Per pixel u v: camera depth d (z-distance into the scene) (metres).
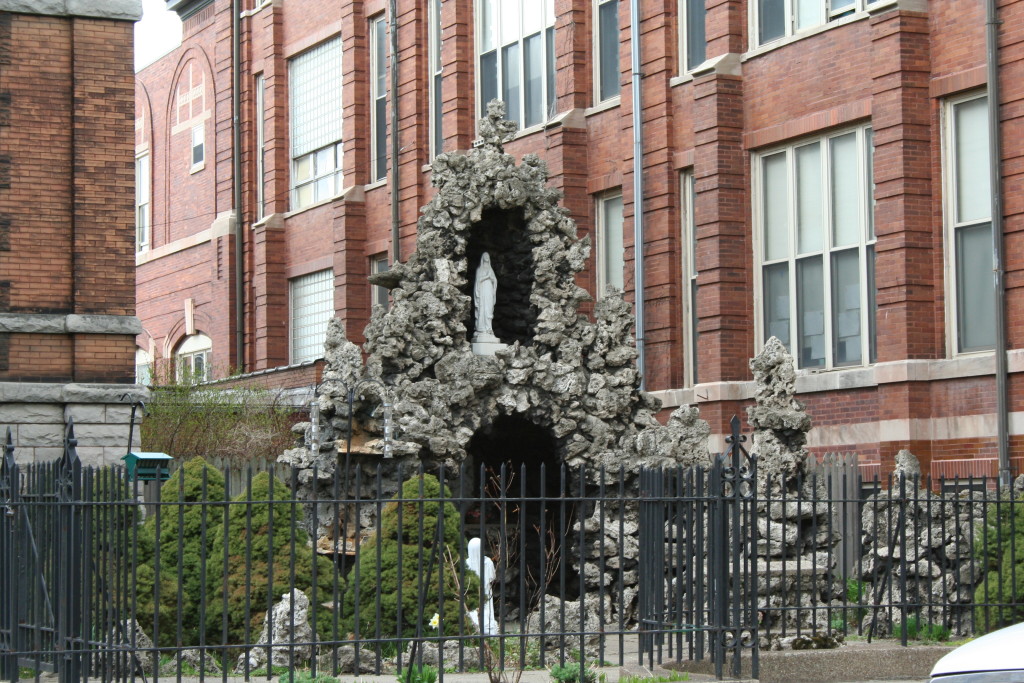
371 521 18.48
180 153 46.81
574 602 18.53
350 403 18.36
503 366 19.92
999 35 22.11
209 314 43.97
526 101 32.78
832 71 25.05
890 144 23.44
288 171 41.59
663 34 28.47
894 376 23.12
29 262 22.64
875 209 23.73
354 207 37.88
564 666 13.66
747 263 26.94
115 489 13.02
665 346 28.25
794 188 26.20
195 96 45.78
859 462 24.03
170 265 46.91
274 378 34.31
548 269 20.47
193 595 15.14
